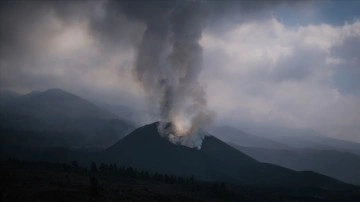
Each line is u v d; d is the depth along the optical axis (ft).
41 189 376.48
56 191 370.73
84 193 378.53
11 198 330.95
